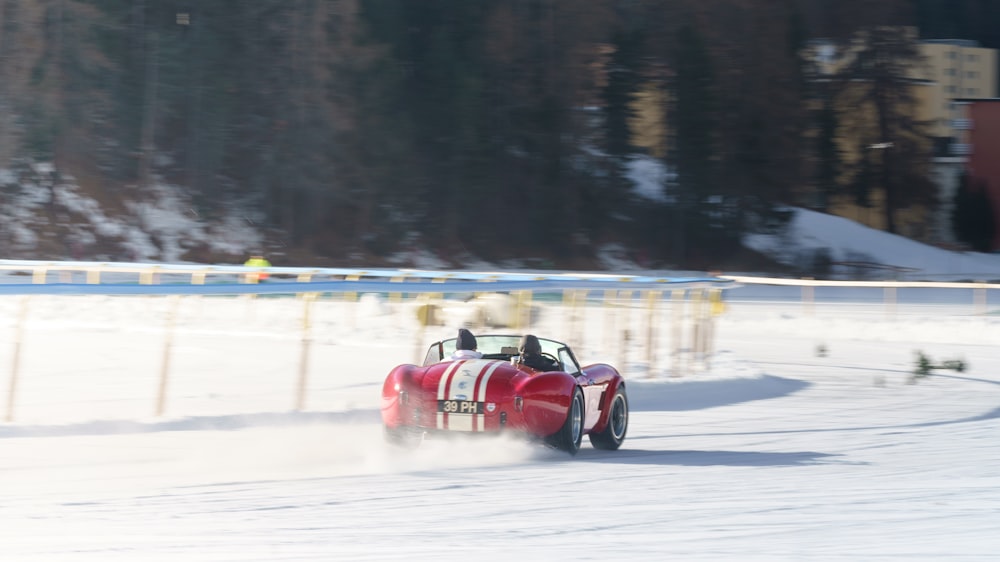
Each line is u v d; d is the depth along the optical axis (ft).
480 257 460.14
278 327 178.40
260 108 449.48
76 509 50.06
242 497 54.13
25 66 401.90
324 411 90.27
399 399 70.18
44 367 122.42
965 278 513.04
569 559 41.47
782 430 95.45
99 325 173.88
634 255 488.02
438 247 453.58
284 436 78.54
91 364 126.31
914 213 615.57
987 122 616.80
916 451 81.87
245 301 219.20
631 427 96.02
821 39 605.73
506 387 68.85
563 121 485.97
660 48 510.99
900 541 46.29
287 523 47.50
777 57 530.68
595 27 495.82
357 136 447.42
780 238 525.75
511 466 68.13
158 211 422.00
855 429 96.99
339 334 168.14
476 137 463.01
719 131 504.02
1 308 194.29
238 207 438.40
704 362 147.95
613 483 61.93
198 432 78.95
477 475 63.72
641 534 46.93
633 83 502.38
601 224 494.18
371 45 453.17
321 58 442.50
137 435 76.38
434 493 56.80
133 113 424.05
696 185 499.51
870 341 221.05
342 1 445.78
